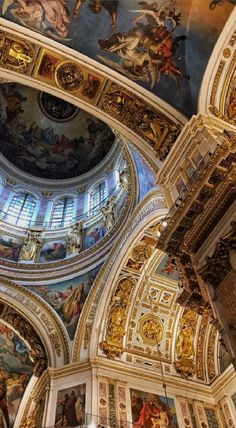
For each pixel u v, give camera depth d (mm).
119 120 13008
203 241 9750
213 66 11250
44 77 12555
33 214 24156
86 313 16906
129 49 11945
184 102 11844
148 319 17125
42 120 27969
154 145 12641
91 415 13156
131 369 15539
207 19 10992
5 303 17938
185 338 17422
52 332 17094
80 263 19250
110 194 22094
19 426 18688
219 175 9367
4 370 19578
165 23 11430
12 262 19938
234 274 8562
